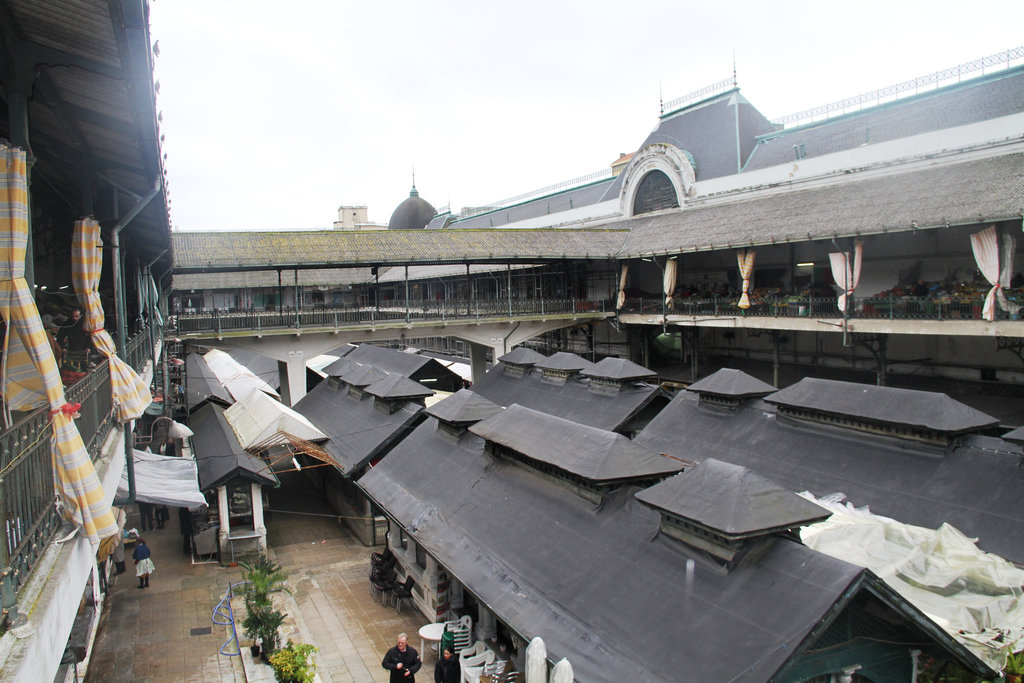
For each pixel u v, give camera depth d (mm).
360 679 12578
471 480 14602
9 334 5562
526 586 10438
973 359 24375
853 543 10594
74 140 9172
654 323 32906
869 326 22594
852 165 28625
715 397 17375
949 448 12461
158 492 13445
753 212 30156
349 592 16406
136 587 16469
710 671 7254
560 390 23266
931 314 21234
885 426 13406
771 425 15820
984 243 19297
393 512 15219
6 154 5051
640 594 9016
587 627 8961
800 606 7359
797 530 8766
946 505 11586
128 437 9828
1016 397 22406
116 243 10906
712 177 36031
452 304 32406
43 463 5094
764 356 33031
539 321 34906
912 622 7535
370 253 30922
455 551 12359
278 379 42938
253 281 44125
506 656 11828
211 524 18391
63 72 6500
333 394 27828
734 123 35406
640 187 41156
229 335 27609
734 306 28516
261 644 12977
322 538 20328
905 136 27156
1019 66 24828
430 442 17672
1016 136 22922
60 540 5273
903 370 26812
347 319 29953
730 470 9234
